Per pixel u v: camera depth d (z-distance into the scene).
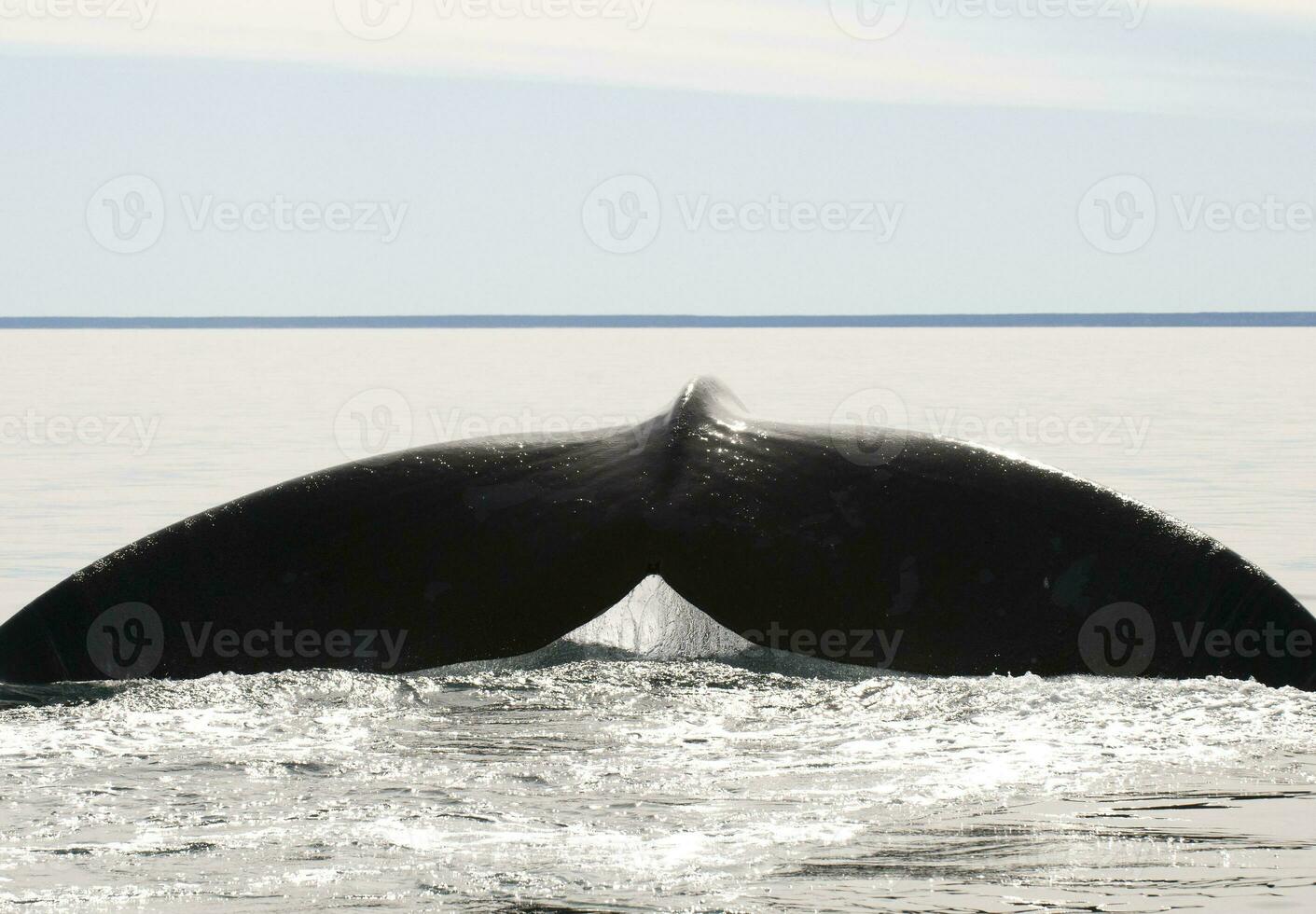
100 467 52.88
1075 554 16.80
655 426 18.69
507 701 15.30
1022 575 16.61
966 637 16.09
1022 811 11.73
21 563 33.81
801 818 11.59
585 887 10.02
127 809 11.80
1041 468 17.81
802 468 17.78
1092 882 10.09
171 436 64.38
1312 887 10.00
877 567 16.59
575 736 14.12
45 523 39.84
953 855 10.68
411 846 10.88
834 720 14.67
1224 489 45.41
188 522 17.45
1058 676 15.81
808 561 16.58
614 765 13.15
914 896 9.84
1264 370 120.19
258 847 10.84
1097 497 17.41
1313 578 31.17
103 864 10.49
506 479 17.69
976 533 16.98
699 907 9.68
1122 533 17.00
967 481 17.56
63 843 10.94
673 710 15.06
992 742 13.83
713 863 10.52
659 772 12.92
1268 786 12.41
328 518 17.33
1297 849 10.80
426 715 14.78
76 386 100.81
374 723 14.52
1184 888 9.99
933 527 17.02
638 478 17.56
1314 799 12.03
